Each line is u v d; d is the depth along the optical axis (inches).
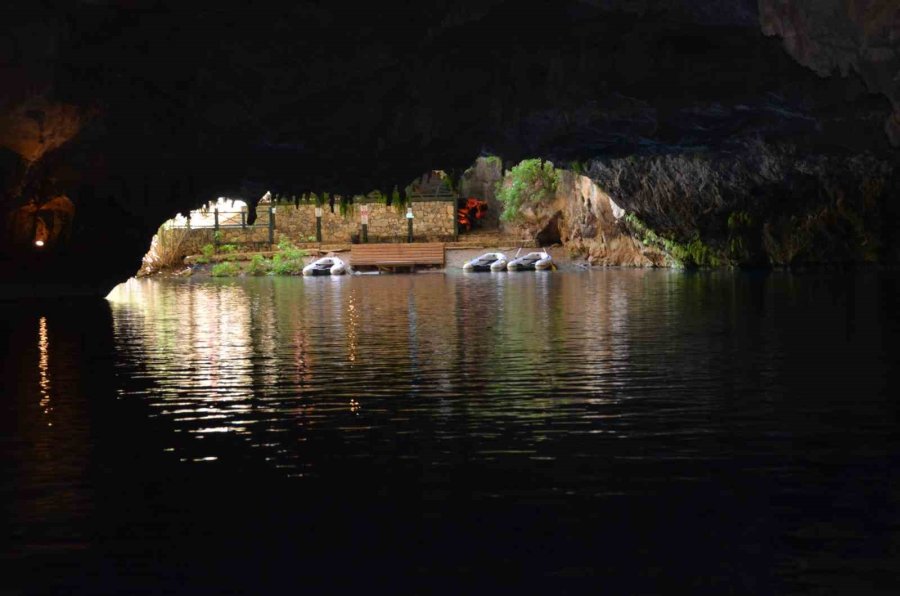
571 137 991.0
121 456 346.9
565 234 1899.6
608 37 777.6
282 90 741.3
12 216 901.8
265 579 237.1
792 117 964.0
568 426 382.0
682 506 280.5
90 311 995.3
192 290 1369.3
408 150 888.9
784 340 614.9
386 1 674.8
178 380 513.3
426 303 1022.4
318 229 1975.9
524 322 783.1
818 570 235.9
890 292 964.6
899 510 273.9
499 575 236.5
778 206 1503.4
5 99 688.4
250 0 653.3
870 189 1443.2
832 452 333.7
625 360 550.0
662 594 225.5
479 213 2064.5
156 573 241.6
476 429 380.2
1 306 1032.8
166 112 752.3
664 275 1432.1
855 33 754.2
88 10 628.1
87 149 800.3
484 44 770.2
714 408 409.1
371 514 278.8
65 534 267.6
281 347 651.5
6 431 389.7
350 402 441.4
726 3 722.2
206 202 1011.9
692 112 926.4
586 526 266.1
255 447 357.4
